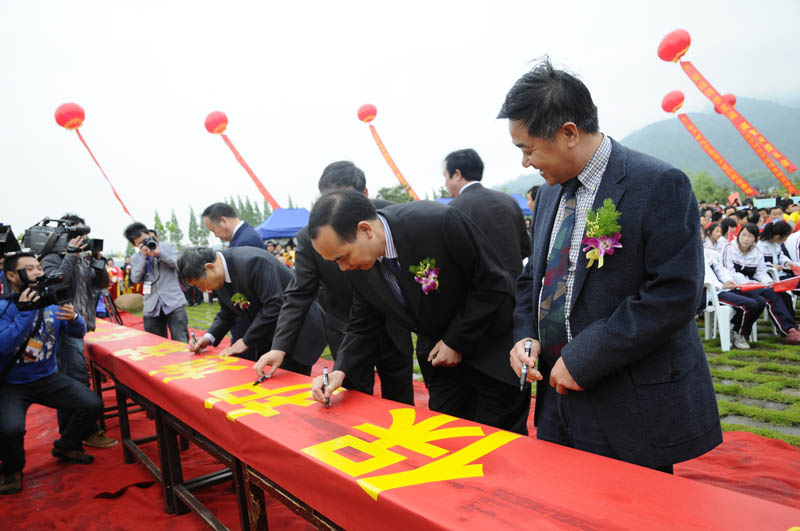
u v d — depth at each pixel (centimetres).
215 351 289
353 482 109
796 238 611
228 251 289
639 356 120
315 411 165
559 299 141
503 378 213
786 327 520
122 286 1231
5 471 290
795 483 238
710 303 538
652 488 98
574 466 111
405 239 189
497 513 91
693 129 1457
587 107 126
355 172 249
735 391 373
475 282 199
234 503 255
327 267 250
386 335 256
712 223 641
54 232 332
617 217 123
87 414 315
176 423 229
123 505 261
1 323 284
